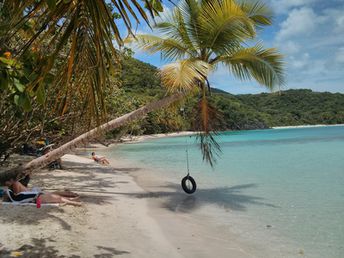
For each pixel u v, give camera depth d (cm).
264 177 1388
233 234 673
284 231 690
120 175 1477
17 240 528
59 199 783
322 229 700
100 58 294
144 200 974
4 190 768
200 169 1684
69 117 1030
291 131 7238
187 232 681
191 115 1077
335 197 993
